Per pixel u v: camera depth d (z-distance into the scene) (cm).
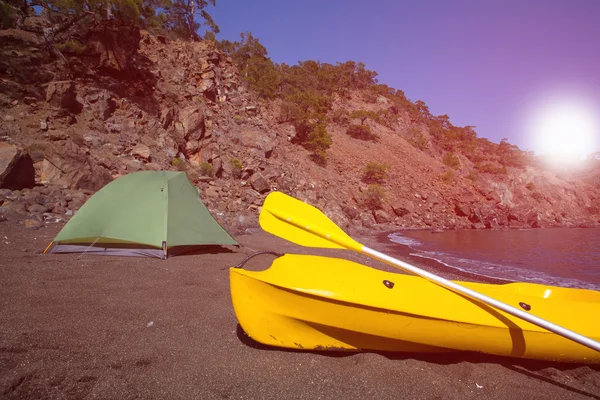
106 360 238
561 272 896
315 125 3105
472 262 1030
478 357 284
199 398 205
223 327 311
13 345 245
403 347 271
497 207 3497
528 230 3022
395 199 2894
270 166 2048
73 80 1609
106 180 1196
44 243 629
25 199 909
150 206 643
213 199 1439
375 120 4962
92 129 1448
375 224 2366
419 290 283
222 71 2736
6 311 312
